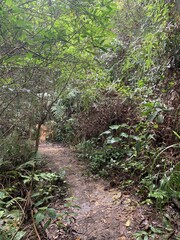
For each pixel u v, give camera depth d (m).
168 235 2.12
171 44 3.85
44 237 2.17
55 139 5.71
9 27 1.33
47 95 3.81
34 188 3.13
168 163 2.90
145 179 2.87
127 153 3.63
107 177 3.43
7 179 3.47
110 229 2.37
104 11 1.55
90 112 4.87
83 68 3.27
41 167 3.94
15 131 3.87
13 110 3.33
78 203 2.88
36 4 1.51
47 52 1.74
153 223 2.33
